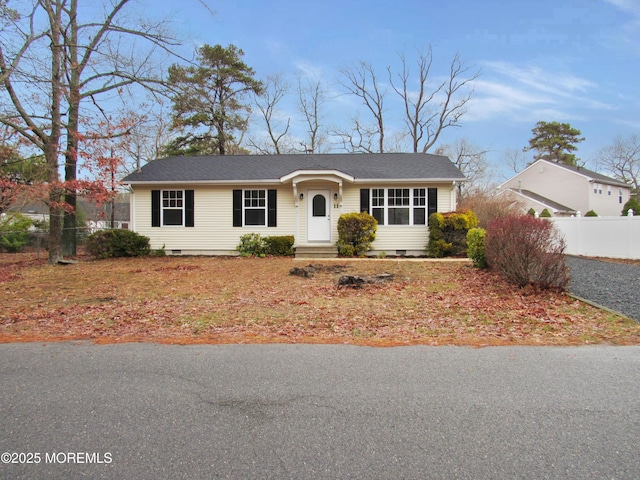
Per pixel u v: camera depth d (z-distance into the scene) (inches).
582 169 1384.1
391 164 633.6
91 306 273.4
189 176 600.1
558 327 212.1
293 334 202.8
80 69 532.4
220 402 125.1
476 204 925.2
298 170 563.5
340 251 565.3
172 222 606.5
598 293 294.7
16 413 118.3
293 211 601.0
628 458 94.4
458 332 205.3
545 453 96.7
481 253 422.0
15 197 446.3
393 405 122.4
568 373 146.4
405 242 586.2
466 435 105.1
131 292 326.0
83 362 161.0
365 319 233.5
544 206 1172.5
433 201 584.4
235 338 195.2
